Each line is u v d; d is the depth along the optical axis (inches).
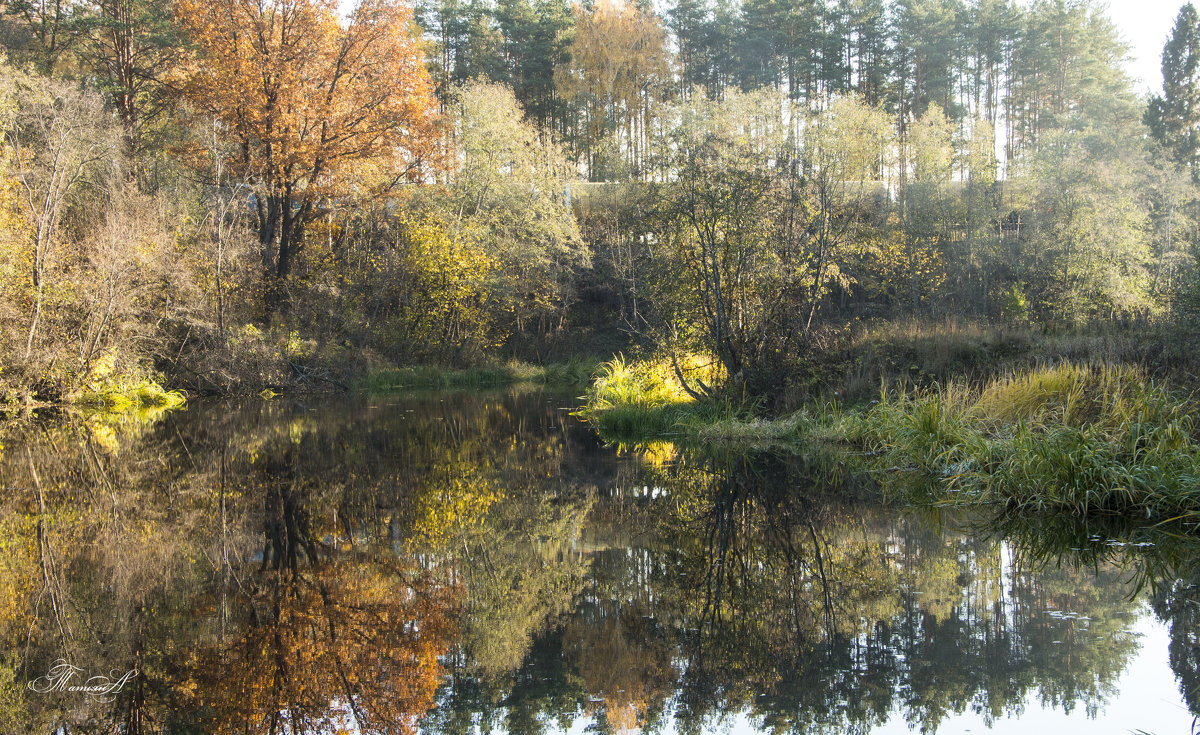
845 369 445.4
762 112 935.0
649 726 124.2
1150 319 455.2
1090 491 249.8
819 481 326.3
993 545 223.9
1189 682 135.6
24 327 594.9
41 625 172.2
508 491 328.5
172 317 717.3
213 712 131.6
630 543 243.8
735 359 460.8
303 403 739.4
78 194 717.3
